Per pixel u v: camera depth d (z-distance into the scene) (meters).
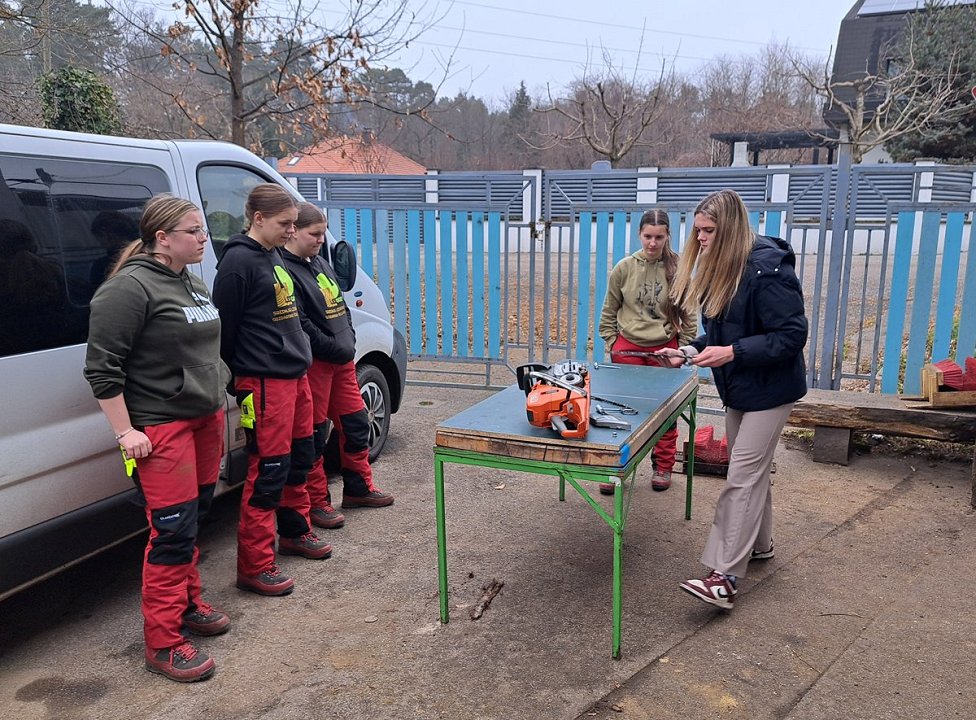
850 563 3.63
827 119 21.70
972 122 18.62
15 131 2.84
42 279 2.87
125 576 3.65
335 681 2.78
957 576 3.48
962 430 4.54
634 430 2.87
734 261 3.05
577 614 3.21
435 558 3.77
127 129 10.73
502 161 31.05
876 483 4.64
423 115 8.80
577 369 3.08
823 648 2.94
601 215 6.56
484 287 7.10
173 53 7.95
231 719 2.58
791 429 5.66
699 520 4.19
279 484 3.33
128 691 2.73
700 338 3.49
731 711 2.57
